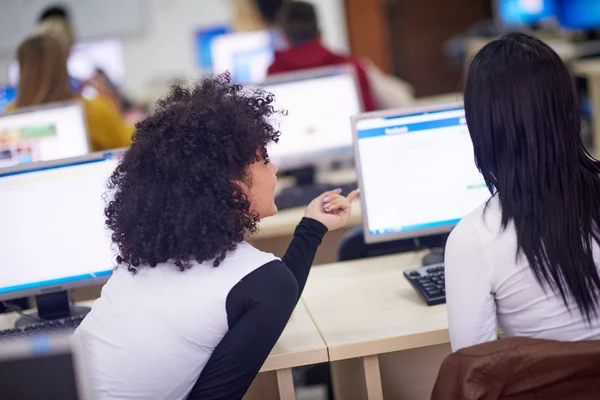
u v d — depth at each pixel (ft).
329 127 10.40
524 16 21.66
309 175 10.74
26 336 6.50
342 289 6.87
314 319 6.21
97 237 6.77
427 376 6.83
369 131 6.97
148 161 4.88
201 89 5.16
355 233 7.98
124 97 20.17
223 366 4.71
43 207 6.75
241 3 18.93
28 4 24.32
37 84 10.39
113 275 5.18
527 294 4.75
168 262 4.93
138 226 4.84
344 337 5.78
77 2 24.40
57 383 3.23
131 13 24.50
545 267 4.65
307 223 5.87
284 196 10.08
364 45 25.27
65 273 6.81
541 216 4.65
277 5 14.89
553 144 4.64
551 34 20.12
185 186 4.77
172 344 4.76
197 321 4.75
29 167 6.71
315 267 7.63
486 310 4.81
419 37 26.14
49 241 6.78
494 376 4.18
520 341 4.26
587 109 16.62
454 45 21.61
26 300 8.34
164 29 24.67
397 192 7.00
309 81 10.36
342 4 24.90
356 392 6.74
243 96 5.23
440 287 6.33
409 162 7.00
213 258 4.85
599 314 4.76
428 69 26.37
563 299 4.69
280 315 4.78
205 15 24.66
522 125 4.62
